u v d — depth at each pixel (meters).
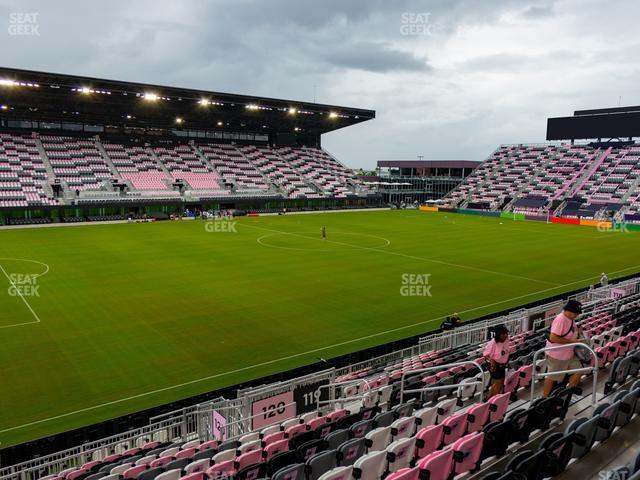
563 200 93.25
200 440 15.12
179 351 23.81
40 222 69.62
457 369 17.02
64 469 14.28
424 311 30.70
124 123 94.06
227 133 108.31
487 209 100.75
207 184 90.19
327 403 16.94
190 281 36.84
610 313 23.09
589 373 11.31
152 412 17.23
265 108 85.69
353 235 62.94
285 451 9.99
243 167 100.19
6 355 23.02
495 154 121.50
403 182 127.62
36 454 15.05
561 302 27.06
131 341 24.92
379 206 109.06
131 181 83.19
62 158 82.75
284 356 23.55
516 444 9.02
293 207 96.00
